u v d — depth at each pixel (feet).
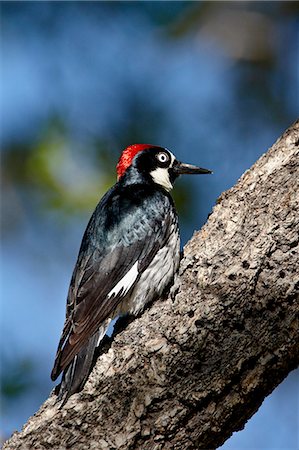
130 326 30.86
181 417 28.96
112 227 35.50
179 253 32.19
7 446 29.81
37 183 50.39
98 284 34.19
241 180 31.37
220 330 29.45
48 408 29.99
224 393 28.99
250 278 29.58
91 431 29.35
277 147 30.91
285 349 28.89
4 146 51.70
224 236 30.68
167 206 36.58
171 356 29.50
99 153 50.88
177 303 30.50
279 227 29.73
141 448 29.01
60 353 31.76
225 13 55.67
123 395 29.48
